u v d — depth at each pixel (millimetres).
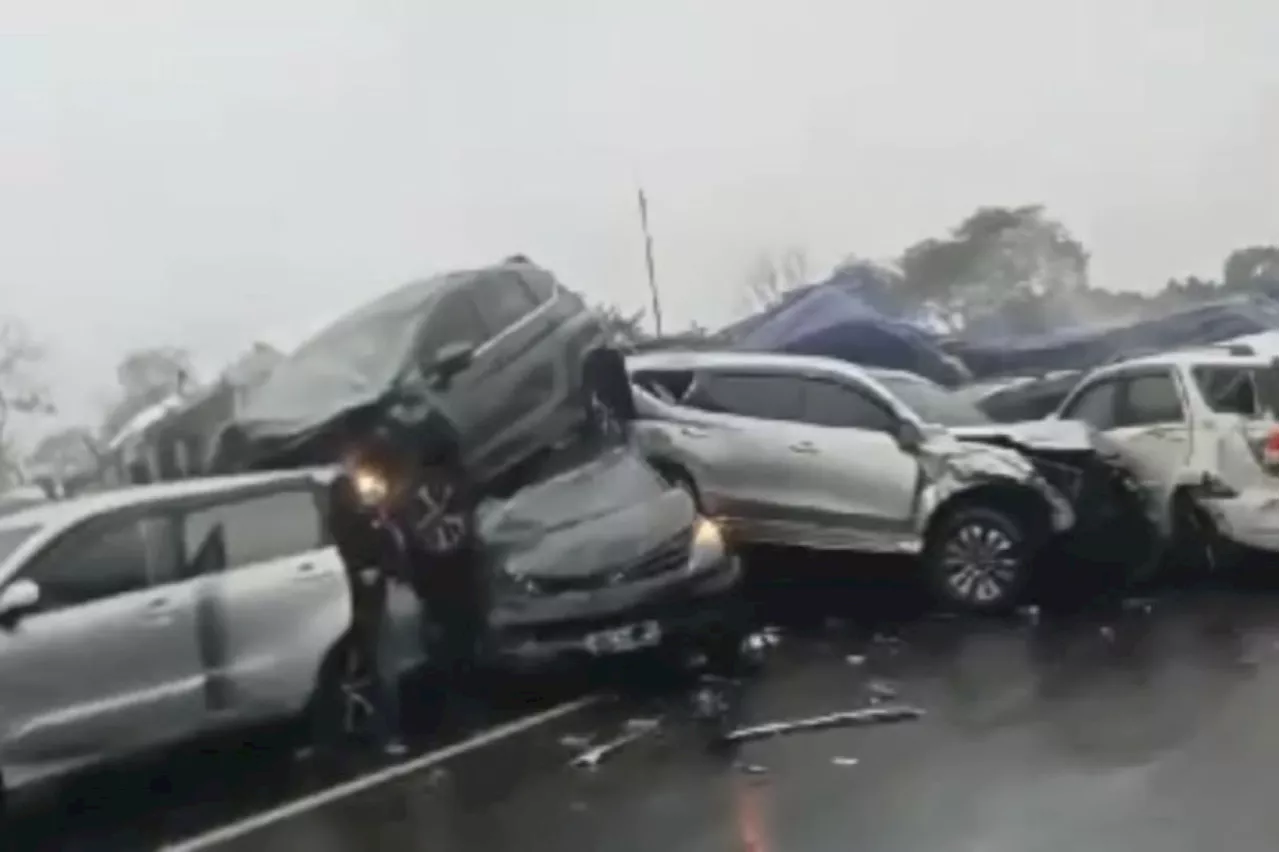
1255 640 7352
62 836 5789
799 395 7625
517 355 7176
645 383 7473
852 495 7594
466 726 6777
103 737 5887
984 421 7758
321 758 6387
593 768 6207
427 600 6773
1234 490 7859
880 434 7629
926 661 7348
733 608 7344
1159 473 7875
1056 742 6098
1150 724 6246
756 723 6664
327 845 5605
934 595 7641
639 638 7109
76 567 6020
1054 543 7727
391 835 5648
